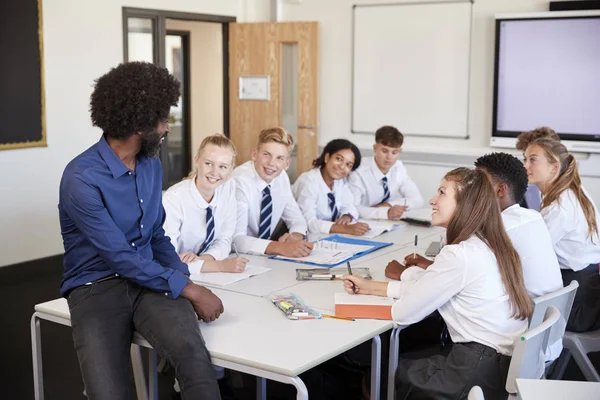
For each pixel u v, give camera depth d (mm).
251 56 7879
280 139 3787
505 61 6730
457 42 7012
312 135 7695
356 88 7621
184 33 9633
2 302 5227
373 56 7477
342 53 7656
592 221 3357
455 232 2594
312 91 7625
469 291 2502
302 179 4414
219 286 2961
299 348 2289
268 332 2432
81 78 6262
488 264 2500
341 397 3479
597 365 4039
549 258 2828
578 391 1752
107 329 2299
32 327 2674
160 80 2291
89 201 2303
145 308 2350
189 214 3303
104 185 2338
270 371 2160
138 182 2430
